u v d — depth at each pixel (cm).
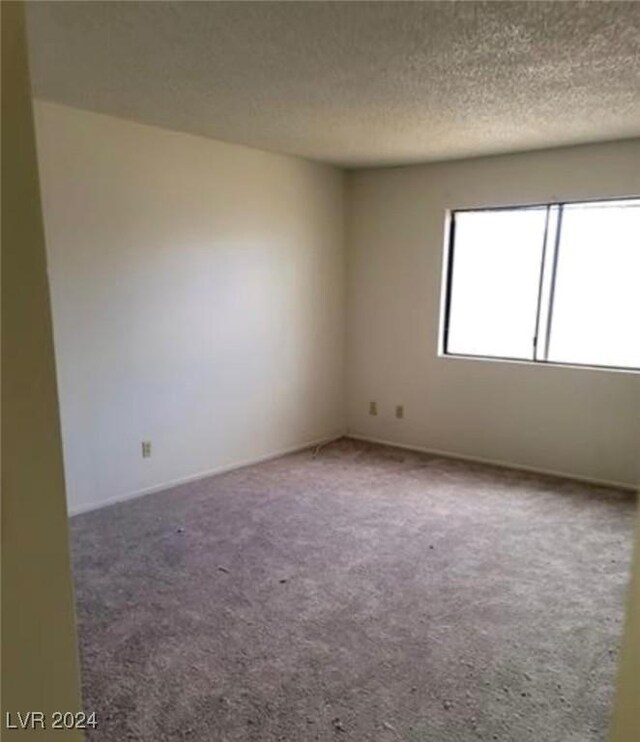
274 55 246
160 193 383
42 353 78
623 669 92
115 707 193
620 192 398
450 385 489
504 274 463
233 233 432
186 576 283
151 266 384
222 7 202
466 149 423
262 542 321
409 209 493
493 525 346
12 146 72
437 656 222
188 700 196
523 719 190
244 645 228
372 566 294
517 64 254
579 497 394
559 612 254
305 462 473
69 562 85
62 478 82
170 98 309
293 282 486
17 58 72
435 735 182
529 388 450
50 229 331
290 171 468
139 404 388
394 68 259
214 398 436
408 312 505
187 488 408
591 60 248
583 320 432
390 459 482
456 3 198
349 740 180
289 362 493
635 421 408
